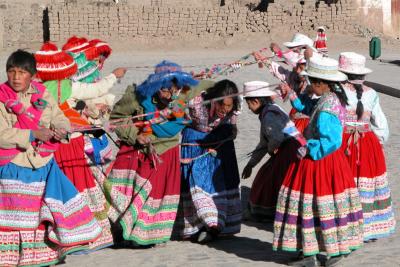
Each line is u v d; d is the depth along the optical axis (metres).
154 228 10.70
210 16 61.81
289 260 10.04
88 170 10.45
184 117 10.77
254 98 11.34
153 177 10.69
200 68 38.72
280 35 61.66
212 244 10.95
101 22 60.09
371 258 10.15
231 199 11.13
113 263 10.06
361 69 10.71
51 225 9.18
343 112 9.61
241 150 17.44
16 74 9.01
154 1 65.06
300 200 9.57
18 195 9.06
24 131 8.98
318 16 62.22
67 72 10.01
